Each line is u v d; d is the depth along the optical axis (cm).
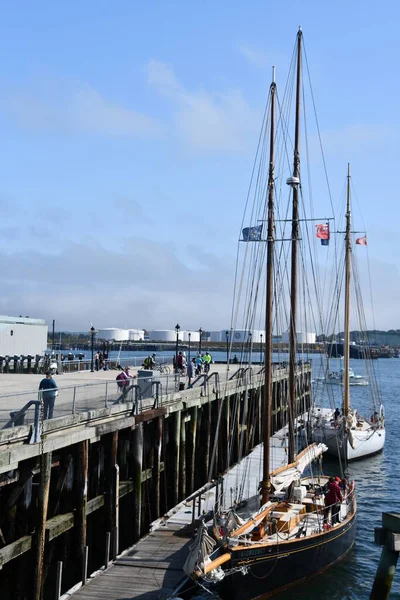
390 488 3766
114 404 2538
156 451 2778
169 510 2766
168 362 6178
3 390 3094
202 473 3481
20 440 1880
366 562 2470
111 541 2188
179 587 1903
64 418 2103
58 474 2242
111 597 1839
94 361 5625
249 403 4616
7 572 1970
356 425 4697
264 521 2103
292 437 2650
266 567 1950
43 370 4750
